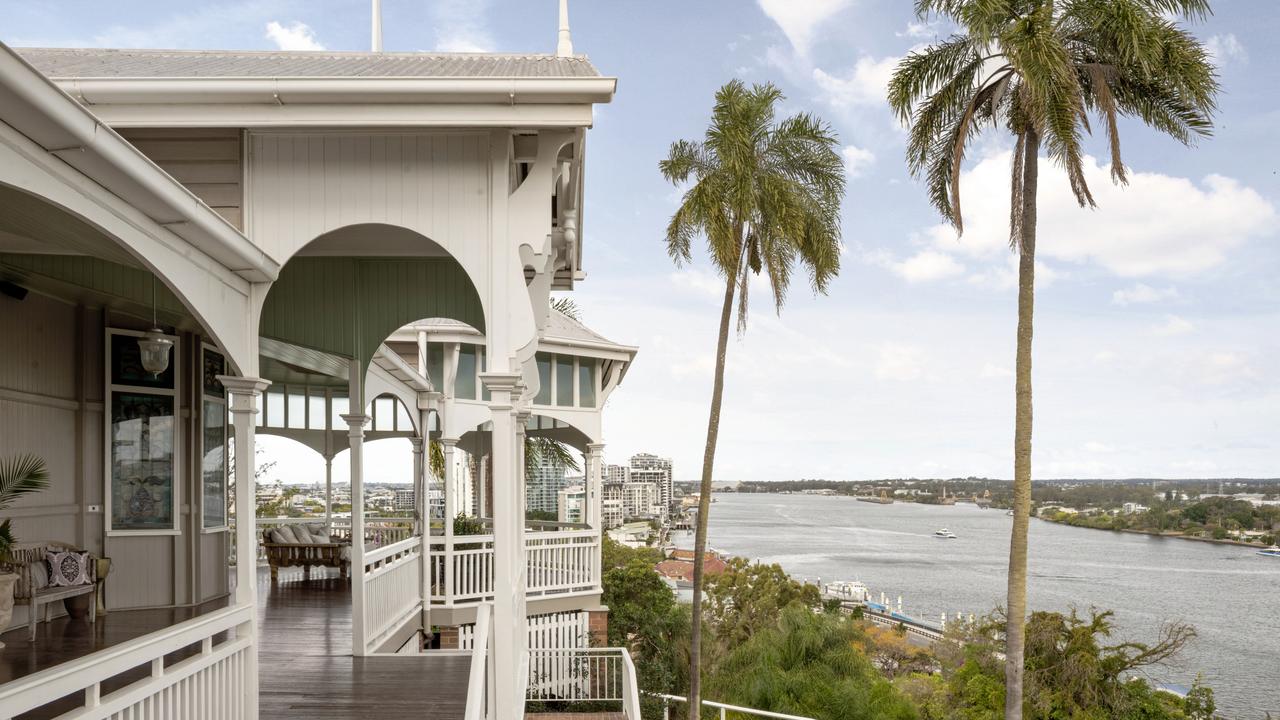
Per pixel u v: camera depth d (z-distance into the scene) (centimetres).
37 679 372
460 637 1407
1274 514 12481
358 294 1011
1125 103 1523
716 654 2661
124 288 837
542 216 666
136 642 463
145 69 745
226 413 1159
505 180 666
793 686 2505
